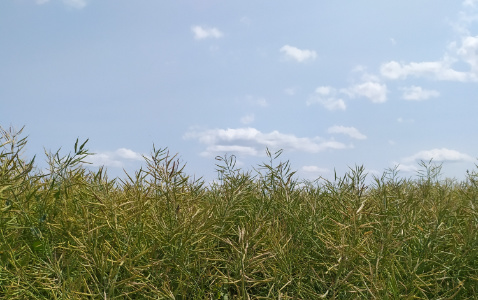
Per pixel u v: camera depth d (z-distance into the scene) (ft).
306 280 7.09
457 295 6.77
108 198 7.57
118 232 6.96
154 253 6.68
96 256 6.25
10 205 7.01
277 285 6.73
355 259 6.81
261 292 6.88
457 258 7.09
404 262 7.06
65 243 7.02
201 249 6.87
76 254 6.56
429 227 7.61
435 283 6.61
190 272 6.70
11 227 6.91
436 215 7.71
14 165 7.39
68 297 5.74
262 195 9.25
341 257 6.41
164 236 6.85
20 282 6.32
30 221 7.13
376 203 8.57
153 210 7.52
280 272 6.66
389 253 6.91
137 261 6.82
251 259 6.28
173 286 6.71
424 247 7.07
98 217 6.98
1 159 7.75
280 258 6.79
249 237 6.56
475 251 6.93
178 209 7.07
